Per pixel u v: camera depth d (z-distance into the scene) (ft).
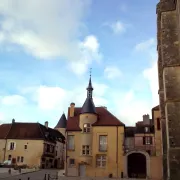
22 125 222.89
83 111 139.33
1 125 225.97
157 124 125.59
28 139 209.36
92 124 136.77
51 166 225.15
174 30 58.65
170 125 51.57
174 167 49.14
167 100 53.21
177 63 55.36
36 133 213.66
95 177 123.95
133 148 132.87
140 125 153.89
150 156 122.01
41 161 204.95
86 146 134.41
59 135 263.49
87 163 131.44
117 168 128.57
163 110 68.95
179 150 49.78
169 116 52.11
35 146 207.72
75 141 136.46
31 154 206.28
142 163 133.49
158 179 116.16
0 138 212.23
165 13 60.44
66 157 134.92
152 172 119.55
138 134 148.97
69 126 140.36
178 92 53.36
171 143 50.55
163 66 56.08
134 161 134.31
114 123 135.64
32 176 116.37
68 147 136.36
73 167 132.98
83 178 114.52
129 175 128.26
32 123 224.74
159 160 120.16
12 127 220.84
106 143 133.18
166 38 58.44
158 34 73.67
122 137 132.67
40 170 163.22
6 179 98.53
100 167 130.31
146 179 115.44
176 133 50.93
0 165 181.27
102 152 131.85
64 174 135.23
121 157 129.90
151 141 146.61
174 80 54.34
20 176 114.21
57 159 241.35
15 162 205.36
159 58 72.59
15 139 210.18
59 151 248.11
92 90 144.97
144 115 155.12
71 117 144.87
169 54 56.80
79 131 137.59
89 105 140.26
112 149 131.54
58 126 283.18
